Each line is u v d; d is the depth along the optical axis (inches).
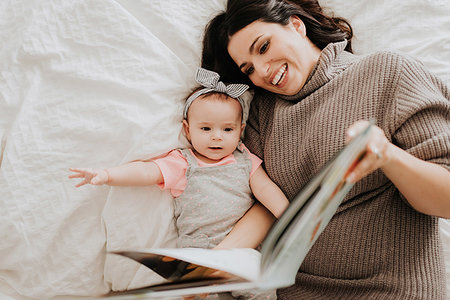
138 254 23.6
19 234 33.9
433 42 40.1
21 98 35.0
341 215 32.8
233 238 34.9
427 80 30.7
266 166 36.6
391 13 40.9
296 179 35.1
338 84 32.9
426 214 29.9
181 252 24.5
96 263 36.0
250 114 40.1
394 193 31.4
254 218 36.4
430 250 31.1
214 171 35.9
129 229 35.5
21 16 35.5
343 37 38.8
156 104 35.8
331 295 33.5
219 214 35.2
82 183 32.5
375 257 31.6
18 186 33.9
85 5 35.6
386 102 30.6
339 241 32.7
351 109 31.5
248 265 23.6
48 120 34.6
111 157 35.5
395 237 31.2
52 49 34.9
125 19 35.7
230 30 34.6
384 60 31.0
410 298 30.1
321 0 41.4
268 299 34.2
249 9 33.7
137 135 34.7
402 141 29.6
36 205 34.2
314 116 33.5
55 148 34.5
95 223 35.9
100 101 35.0
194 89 38.1
